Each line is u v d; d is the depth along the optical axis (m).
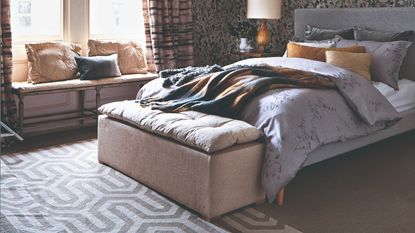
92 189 3.16
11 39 4.20
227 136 2.69
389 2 4.79
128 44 5.29
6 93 4.21
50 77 4.55
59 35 4.93
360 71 4.14
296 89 3.19
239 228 2.64
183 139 2.80
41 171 3.51
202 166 2.67
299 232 2.61
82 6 4.98
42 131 4.77
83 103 5.03
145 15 5.34
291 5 5.67
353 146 3.54
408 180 3.50
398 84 4.34
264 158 2.87
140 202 2.96
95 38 5.25
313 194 3.19
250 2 5.46
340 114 3.26
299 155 2.85
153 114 3.18
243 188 2.81
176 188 2.90
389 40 4.50
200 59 6.05
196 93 3.42
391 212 2.92
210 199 2.66
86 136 4.63
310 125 2.99
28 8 4.71
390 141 4.57
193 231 2.58
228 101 3.13
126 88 5.45
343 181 3.46
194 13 5.87
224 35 6.23
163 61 5.41
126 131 3.32
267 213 2.86
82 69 4.68
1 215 2.71
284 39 5.82
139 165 3.23
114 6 5.41
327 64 3.80
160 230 2.58
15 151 4.05
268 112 2.96
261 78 3.26
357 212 2.91
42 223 2.63
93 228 2.59
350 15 4.99
